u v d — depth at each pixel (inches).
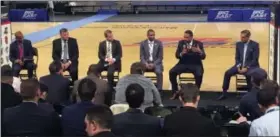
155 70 299.7
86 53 460.4
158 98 199.8
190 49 297.1
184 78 314.0
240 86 305.3
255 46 287.7
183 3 753.0
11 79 185.8
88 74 207.2
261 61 410.6
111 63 302.7
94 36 561.9
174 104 280.2
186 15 746.8
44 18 654.5
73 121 137.1
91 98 140.8
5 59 320.2
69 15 763.4
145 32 586.6
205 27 612.4
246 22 623.2
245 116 172.7
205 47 481.4
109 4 770.8
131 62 419.5
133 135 128.2
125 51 469.4
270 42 289.1
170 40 530.9
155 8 770.2
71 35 567.2
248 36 289.0
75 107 138.8
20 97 163.6
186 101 127.7
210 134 124.0
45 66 404.5
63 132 138.4
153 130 129.0
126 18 722.8
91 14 775.1
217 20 636.1
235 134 143.6
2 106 144.9
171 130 124.6
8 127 130.4
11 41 327.6
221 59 423.8
